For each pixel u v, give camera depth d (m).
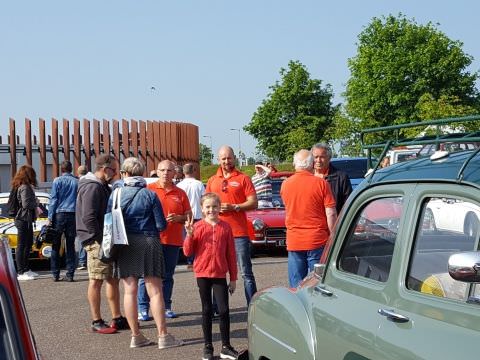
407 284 3.49
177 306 10.09
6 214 14.48
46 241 12.39
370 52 45.31
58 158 18.27
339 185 8.22
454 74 43.81
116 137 19.69
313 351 4.00
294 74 58.03
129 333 8.59
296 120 57.69
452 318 3.09
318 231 7.53
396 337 3.31
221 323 7.35
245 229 8.54
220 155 8.51
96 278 8.56
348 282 3.97
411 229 3.55
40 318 9.58
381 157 4.12
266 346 4.68
